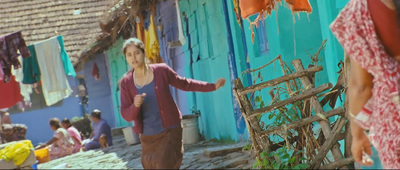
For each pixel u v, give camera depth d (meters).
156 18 16.80
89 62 27.08
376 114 3.78
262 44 10.21
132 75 6.55
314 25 9.02
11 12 23.97
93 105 27.12
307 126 6.11
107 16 15.91
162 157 6.41
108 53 25.45
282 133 6.27
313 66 6.50
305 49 8.98
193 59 13.96
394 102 3.71
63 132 15.45
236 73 11.04
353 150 3.98
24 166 10.09
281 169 6.11
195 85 6.59
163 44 17.00
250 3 7.76
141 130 6.55
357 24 3.71
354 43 3.70
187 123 13.09
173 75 6.56
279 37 9.02
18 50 13.15
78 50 22.72
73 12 23.92
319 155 5.91
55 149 15.35
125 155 12.44
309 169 5.94
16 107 26.86
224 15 11.20
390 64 3.71
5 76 12.99
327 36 8.29
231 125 11.57
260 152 6.46
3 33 23.31
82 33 23.28
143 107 6.50
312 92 6.10
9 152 9.96
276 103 6.26
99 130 16.53
